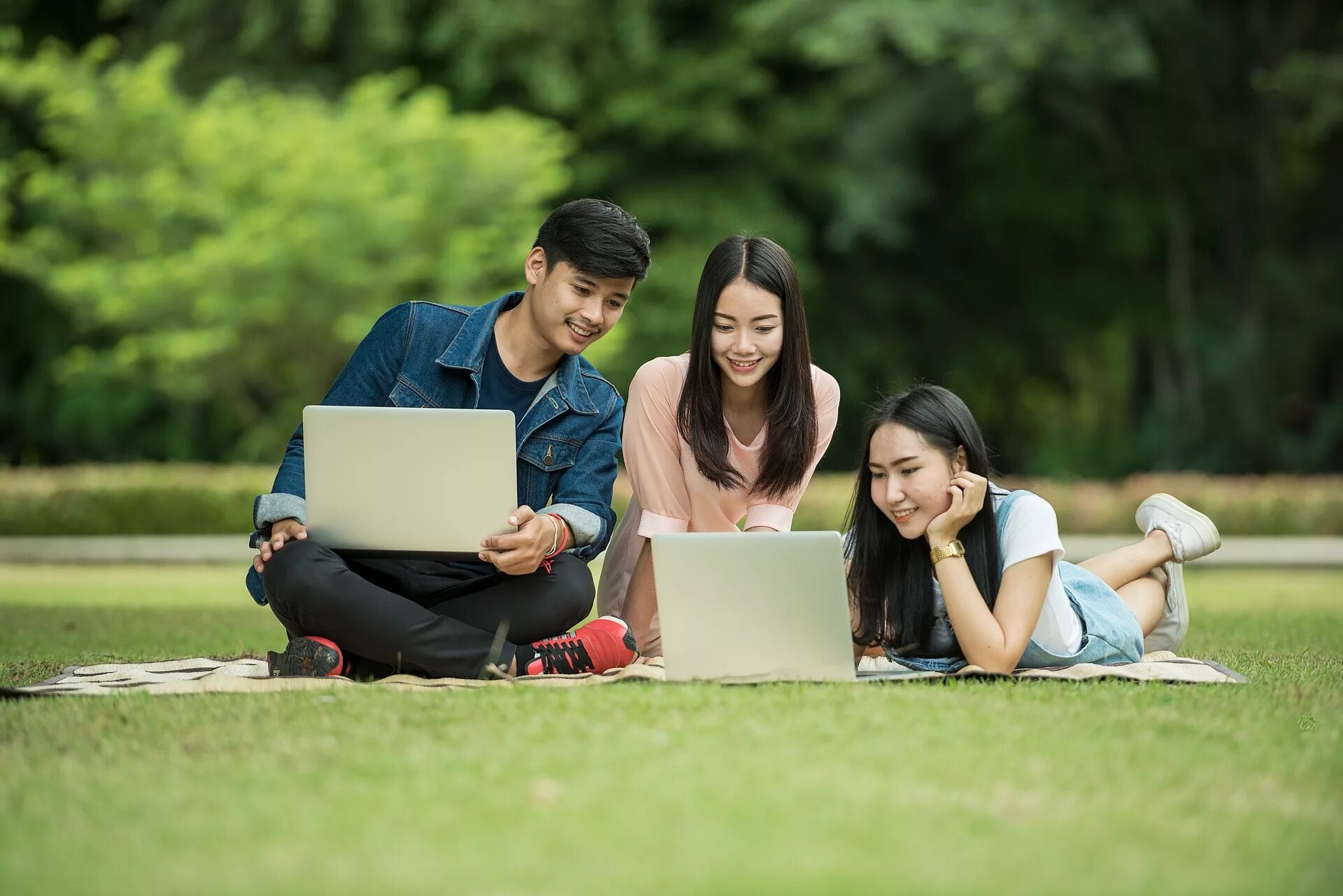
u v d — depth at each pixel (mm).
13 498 42250
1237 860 5754
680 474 11969
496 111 54062
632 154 56906
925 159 57844
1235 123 55594
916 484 10594
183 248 49062
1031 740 7770
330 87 53688
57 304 54625
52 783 6965
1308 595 24719
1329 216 57094
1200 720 8562
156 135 48812
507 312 11703
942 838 5957
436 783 6871
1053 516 10656
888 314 61406
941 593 10852
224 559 36875
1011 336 63438
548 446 11477
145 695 9477
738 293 11180
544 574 10797
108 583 28109
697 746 7621
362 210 47656
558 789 6684
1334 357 58406
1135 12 50969
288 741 7832
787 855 5715
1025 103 54938
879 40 52031
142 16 56906
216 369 50219
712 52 55281
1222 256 59219
